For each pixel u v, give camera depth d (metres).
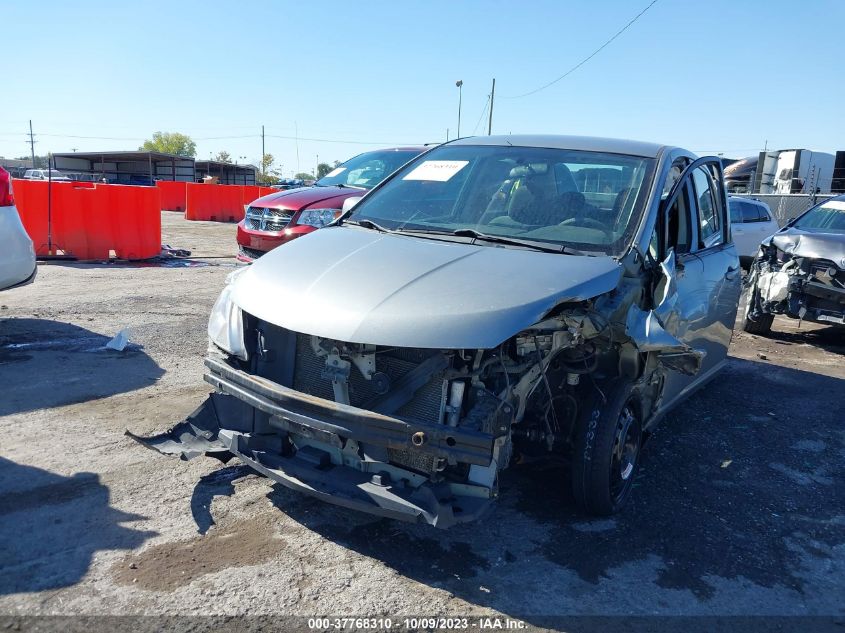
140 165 56.12
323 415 2.97
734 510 3.98
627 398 3.67
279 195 9.19
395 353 3.09
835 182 25.14
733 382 6.71
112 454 4.13
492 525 3.61
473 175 4.49
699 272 4.73
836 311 8.07
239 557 3.17
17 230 5.86
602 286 3.32
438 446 2.81
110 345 6.27
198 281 9.99
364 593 2.96
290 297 3.22
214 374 3.53
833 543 3.68
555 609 2.95
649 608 3.00
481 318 2.91
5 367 5.58
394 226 4.18
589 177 4.25
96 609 2.75
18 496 3.57
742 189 28.27
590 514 3.75
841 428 5.52
